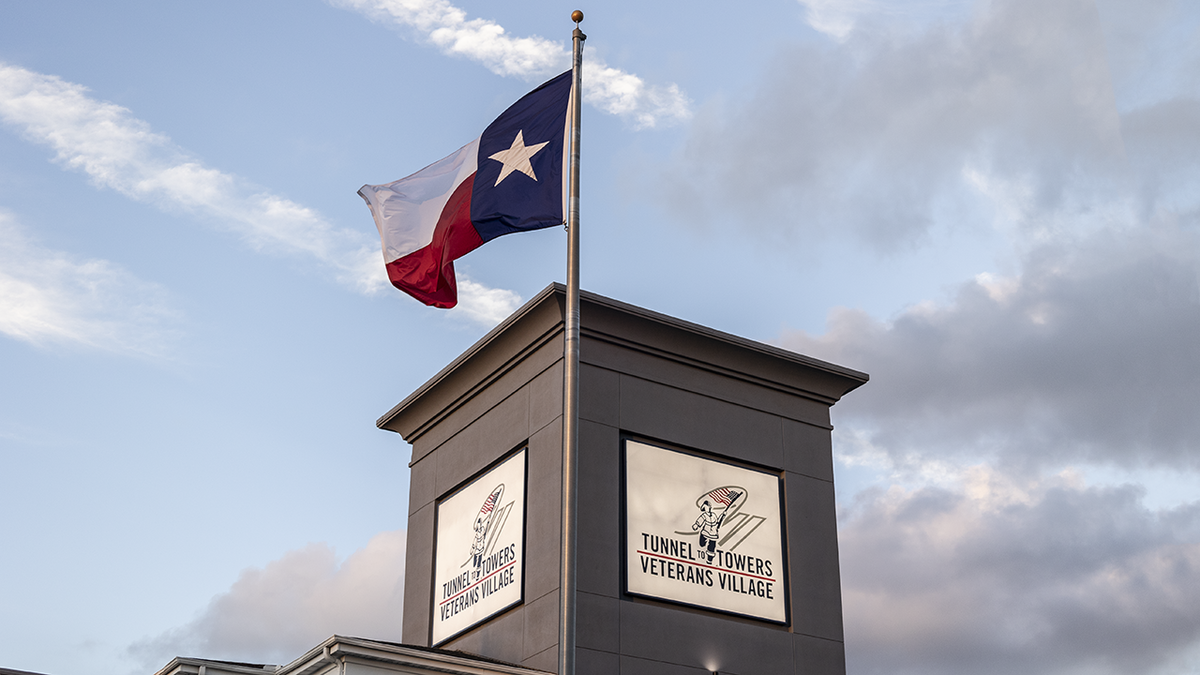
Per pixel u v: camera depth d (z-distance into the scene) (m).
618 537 24.66
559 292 25.38
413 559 29.41
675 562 25.12
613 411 25.61
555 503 24.73
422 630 28.11
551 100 21.61
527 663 24.19
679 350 26.89
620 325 26.22
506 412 27.36
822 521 27.53
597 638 23.56
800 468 27.80
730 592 25.56
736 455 26.92
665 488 25.66
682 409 26.59
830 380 28.81
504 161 21.58
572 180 19.81
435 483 29.52
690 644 24.59
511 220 20.95
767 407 27.94
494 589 26.08
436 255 21.75
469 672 21.69
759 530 26.56
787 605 26.19
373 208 22.78
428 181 22.58
